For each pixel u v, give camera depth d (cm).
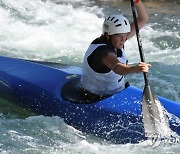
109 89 1822
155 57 2780
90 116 1808
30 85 2009
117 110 1769
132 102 1786
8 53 2756
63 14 3459
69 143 1766
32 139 1788
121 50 1745
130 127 1736
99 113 1791
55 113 1897
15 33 3036
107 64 1666
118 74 1673
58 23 3272
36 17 3344
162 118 1705
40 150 1714
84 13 3519
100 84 1809
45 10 3500
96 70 1767
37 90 1977
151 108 1714
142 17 1895
